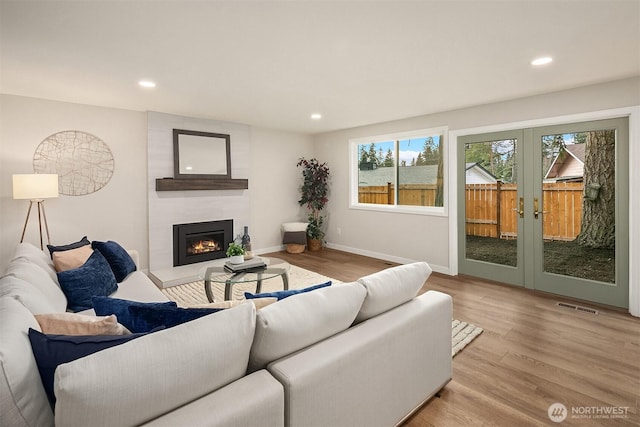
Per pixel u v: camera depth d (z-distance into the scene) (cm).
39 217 362
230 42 237
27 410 92
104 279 261
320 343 143
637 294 317
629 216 323
